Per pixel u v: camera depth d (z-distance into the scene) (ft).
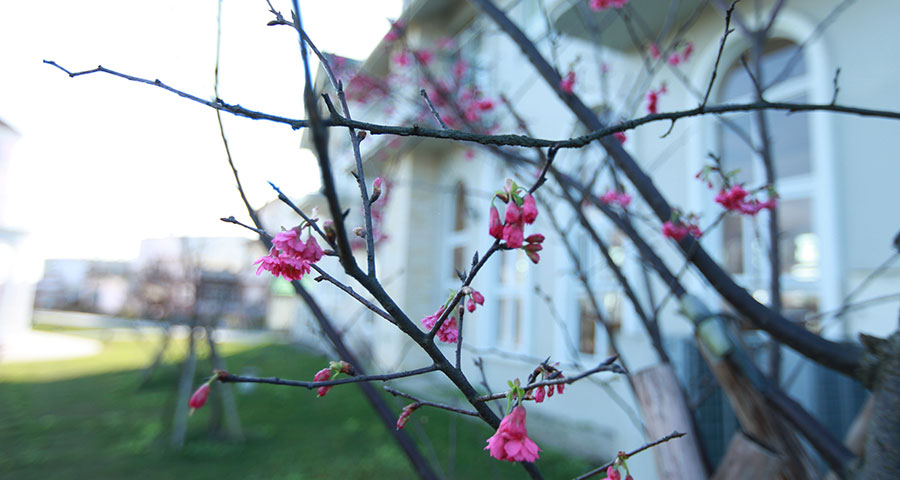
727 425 10.88
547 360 3.31
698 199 15.10
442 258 28.99
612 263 6.58
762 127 7.56
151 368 26.61
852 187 12.43
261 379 2.93
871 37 12.33
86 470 15.03
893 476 3.60
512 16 23.31
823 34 13.14
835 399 11.00
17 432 18.58
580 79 18.01
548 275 20.24
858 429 5.62
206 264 28.81
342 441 18.03
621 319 16.98
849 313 11.81
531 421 19.12
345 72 15.51
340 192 20.59
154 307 28.25
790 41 14.42
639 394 5.84
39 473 14.78
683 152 15.72
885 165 11.91
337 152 19.44
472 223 26.22
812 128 13.38
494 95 20.29
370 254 2.87
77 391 25.80
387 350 27.43
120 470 15.08
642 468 9.48
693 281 14.37
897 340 3.87
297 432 19.22
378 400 5.70
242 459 16.16
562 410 18.34
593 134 3.35
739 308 4.86
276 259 2.93
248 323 65.05
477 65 19.03
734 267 14.89
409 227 28.55
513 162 8.28
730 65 15.43
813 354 4.51
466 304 3.12
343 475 14.69
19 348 43.42
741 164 15.20
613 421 16.10
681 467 5.24
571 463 15.74
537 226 20.08
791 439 5.02
